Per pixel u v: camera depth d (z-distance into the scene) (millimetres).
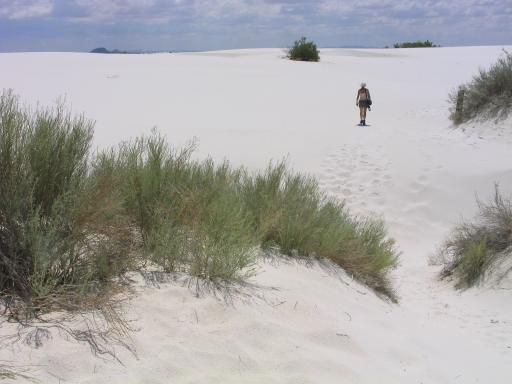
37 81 24328
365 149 14633
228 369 3768
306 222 6758
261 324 4398
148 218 5516
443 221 11273
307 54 41969
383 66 39375
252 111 20141
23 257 4180
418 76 33375
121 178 5535
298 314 4844
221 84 26656
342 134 16406
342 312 5285
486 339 6039
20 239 4148
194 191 6035
